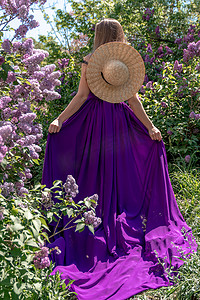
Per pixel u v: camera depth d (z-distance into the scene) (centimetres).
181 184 373
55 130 272
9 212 182
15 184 212
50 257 244
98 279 231
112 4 754
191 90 452
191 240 270
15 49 216
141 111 294
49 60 758
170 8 827
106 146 281
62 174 284
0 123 195
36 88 218
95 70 271
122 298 215
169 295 218
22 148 207
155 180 295
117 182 287
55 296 191
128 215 287
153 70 567
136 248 262
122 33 287
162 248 260
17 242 161
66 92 574
